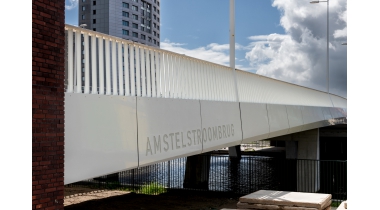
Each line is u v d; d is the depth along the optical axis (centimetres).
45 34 724
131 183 2180
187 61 1212
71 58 798
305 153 2852
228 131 1414
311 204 1045
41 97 709
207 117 1276
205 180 2406
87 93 820
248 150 6291
